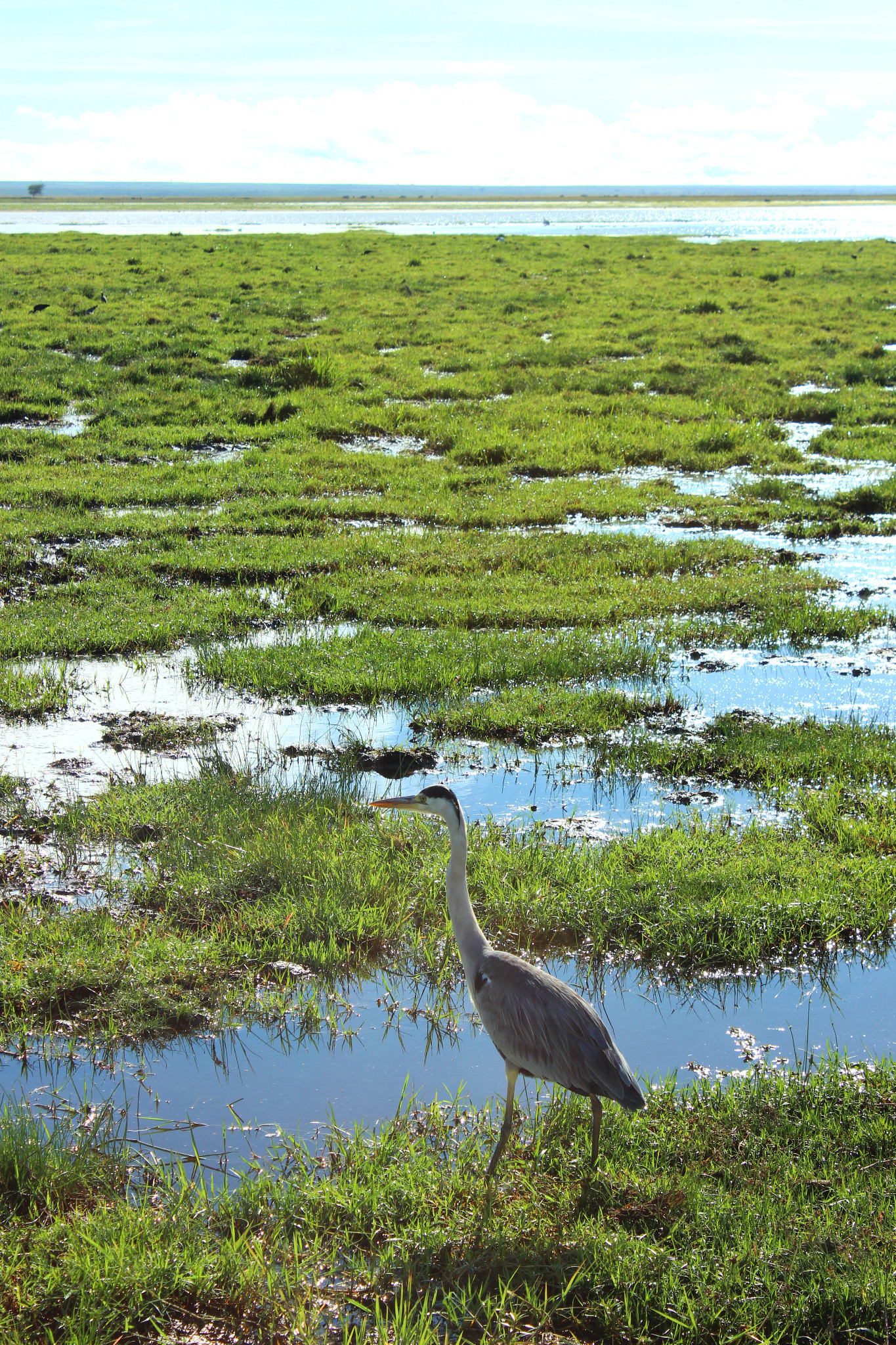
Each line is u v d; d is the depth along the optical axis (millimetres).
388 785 8281
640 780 8438
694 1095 4852
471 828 7508
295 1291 3857
